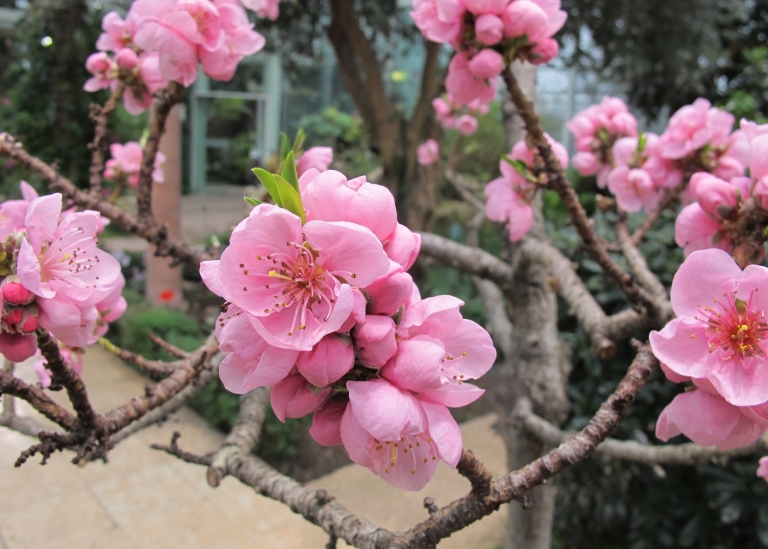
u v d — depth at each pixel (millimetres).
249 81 2758
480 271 457
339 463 971
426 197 1105
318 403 149
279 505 810
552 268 387
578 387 680
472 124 700
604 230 737
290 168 148
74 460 213
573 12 1001
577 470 686
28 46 1417
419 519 808
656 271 651
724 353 176
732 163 322
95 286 205
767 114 1250
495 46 272
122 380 1132
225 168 2867
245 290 139
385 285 141
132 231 330
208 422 1033
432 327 151
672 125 333
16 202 235
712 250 179
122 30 338
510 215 336
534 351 454
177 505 797
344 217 140
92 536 728
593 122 401
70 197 314
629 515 704
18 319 183
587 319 334
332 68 2619
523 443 439
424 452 157
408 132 1091
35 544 707
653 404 628
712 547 645
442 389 147
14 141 303
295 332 139
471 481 174
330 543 223
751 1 1389
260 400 326
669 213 667
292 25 1199
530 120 283
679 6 1024
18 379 206
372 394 137
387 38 1245
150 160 326
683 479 646
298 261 141
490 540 744
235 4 285
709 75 1349
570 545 750
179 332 1190
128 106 347
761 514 569
